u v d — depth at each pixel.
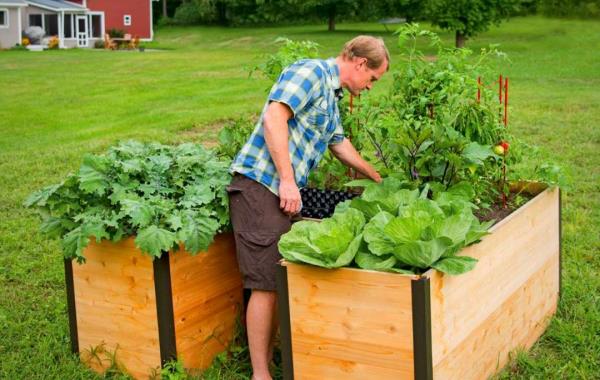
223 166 3.70
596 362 3.67
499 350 3.51
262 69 4.49
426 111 4.20
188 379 3.44
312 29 42.31
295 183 3.34
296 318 3.05
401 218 2.91
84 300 3.63
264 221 3.31
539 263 3.96
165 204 3.40
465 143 3.73
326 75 3.33
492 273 3.36
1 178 7.92
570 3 36.06
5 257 5.40
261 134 3.36
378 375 2.92
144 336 3.48
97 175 3.47
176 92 15.55
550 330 4.04
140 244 3.20
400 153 3.82
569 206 6.39
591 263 5.06
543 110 11.72
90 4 39.66
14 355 3.83
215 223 3.38
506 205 4.21
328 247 2.93
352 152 3.69
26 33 36.41
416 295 2.78
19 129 11.84
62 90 16.61
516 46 25.14
